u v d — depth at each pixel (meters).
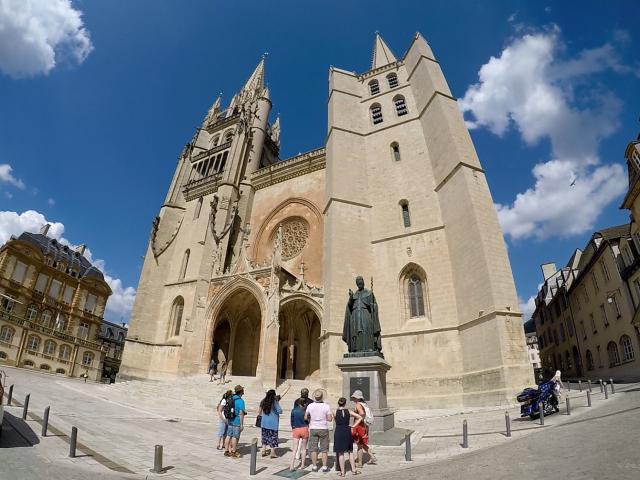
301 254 34.84
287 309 31.12
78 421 13.48
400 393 23.69
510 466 7.42
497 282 21.73
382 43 49.59
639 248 28.42
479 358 21.31
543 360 60.38
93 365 56.91
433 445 11.14
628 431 8.67
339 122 35.09
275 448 10.94
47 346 49.84
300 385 25.89
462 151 27.25
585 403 14.76
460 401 21.64
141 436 12.10
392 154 32.97
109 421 14.35
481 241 22.94
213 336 32.00
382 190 31.61
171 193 44.31
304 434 9.31
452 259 25.48
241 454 10.73
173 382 26.41
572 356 44.91
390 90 37.44
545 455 7.88
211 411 19.97
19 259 49.66
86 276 59.22
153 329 36.53
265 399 10.98
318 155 37.94
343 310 26.16
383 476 8.05
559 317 49.31
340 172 31.88
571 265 48.84
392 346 25.36
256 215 39.62
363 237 29.55
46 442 9.84
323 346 25.64
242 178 41.91
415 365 24.12
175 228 42.56
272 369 25.34
